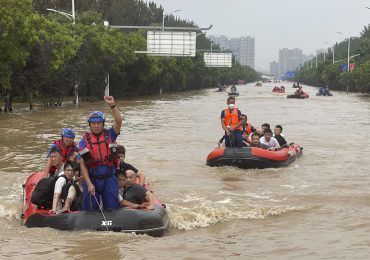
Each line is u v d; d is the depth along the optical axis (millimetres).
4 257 6848
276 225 8750
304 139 21703
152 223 8086
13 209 9672
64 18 51625
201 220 9016
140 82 63594
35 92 41812
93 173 8047
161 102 51500
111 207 8188
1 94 34031
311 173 13969
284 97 65000
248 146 15320
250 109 41375
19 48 31938
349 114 36281
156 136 21828
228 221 9023
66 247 7270
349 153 17688
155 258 6906
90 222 7973
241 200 10641
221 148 14859
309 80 159375
